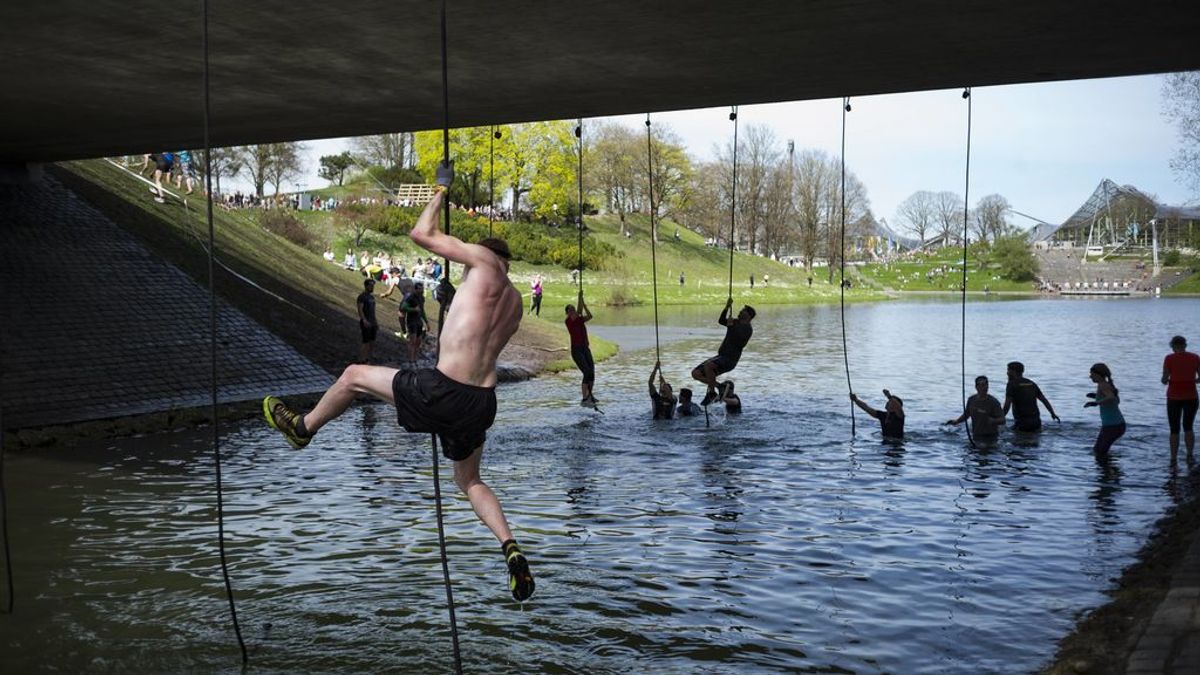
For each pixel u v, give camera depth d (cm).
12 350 2094
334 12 1227
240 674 782
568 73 1602
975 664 791
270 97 1809
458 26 1296
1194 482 1515
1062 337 4822
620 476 1576
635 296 8619
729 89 1741
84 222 2831
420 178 9412
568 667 789
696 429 2061
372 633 872
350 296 3769
